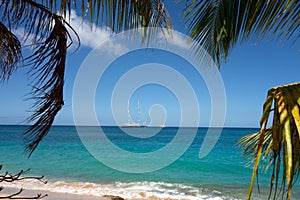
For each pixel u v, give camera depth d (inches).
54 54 90.0
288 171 41.3
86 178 605.6
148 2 103.3
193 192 471.8
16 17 86.8
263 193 458.9
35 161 885.8
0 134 2417.6
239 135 2578.7
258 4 85.0
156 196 424.2
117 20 99.3
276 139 45.8
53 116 87.1
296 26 78.4
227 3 112.8
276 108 46.6
